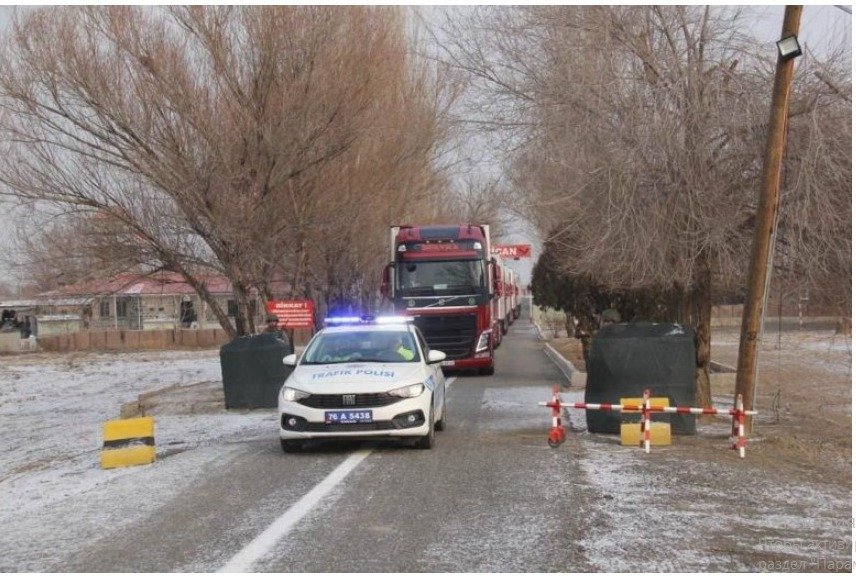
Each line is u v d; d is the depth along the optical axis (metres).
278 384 19.03
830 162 13.06
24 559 7.13
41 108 19.14
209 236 20.28
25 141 19.22
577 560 6.87
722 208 13.80
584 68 14.89
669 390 13.45
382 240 30.39
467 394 20.69
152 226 19.91
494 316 28.59
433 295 25.78
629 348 13.50
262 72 19.97
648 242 13.78
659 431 12.59
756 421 17.03
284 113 19.83
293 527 7.82
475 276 25.92
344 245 28.45
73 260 20.20
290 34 20.08
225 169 19.39
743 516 8.48
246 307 20.95
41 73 18.88
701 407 16.02
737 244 14.50
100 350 51.44
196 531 7.78
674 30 14.70
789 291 14.72
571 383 22.27
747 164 13.93
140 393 29.38
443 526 7.82
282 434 11.61
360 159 24.41
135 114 19.02
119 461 11.58
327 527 7.82
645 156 13.91
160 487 9.80
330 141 20.89
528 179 18.08
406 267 25.97
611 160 14.12
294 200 22.08
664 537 7.62
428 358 13.18
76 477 11.07
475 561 6.82
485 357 25.89
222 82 20.02
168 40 19.47
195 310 61.19
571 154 14.91
